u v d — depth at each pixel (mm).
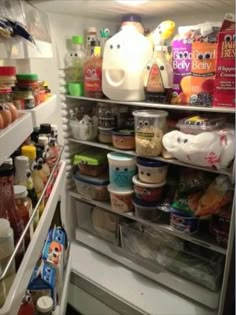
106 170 1703
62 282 1186
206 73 1165
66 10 1352
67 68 1543
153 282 1517
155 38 1326
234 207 1126
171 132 1264
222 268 1379
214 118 1270
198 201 1296
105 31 1527
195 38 1166
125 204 1529
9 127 621
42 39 1105
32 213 735
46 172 971
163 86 1296
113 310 1430
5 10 801
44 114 953
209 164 1172
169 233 1463
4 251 557
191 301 1398
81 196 1711
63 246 1248
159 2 1222
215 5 1279
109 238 1709
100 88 1482
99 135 1583
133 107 1603
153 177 1376
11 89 811
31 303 858
